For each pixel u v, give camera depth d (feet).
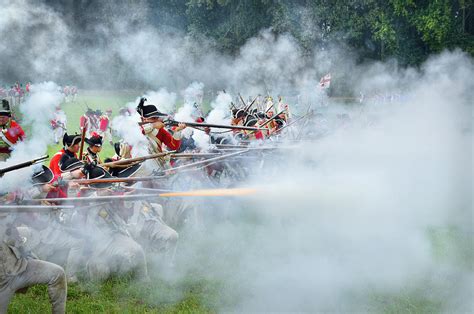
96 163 32.37
